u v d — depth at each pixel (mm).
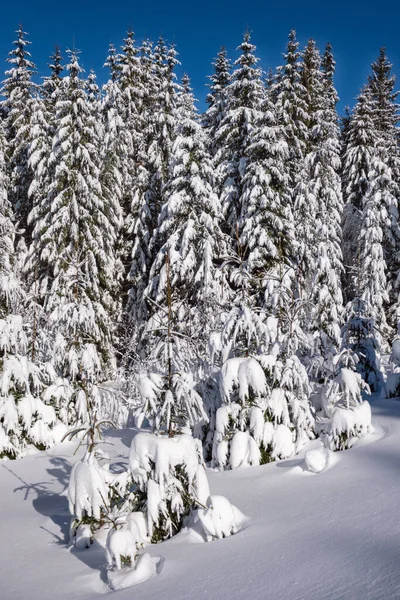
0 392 10750
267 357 9188
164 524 5938
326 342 16469
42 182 23984
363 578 3693
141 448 6121
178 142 19766
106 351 21688
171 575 4660
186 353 10328
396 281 28500
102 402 13938
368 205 27141
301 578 3980
